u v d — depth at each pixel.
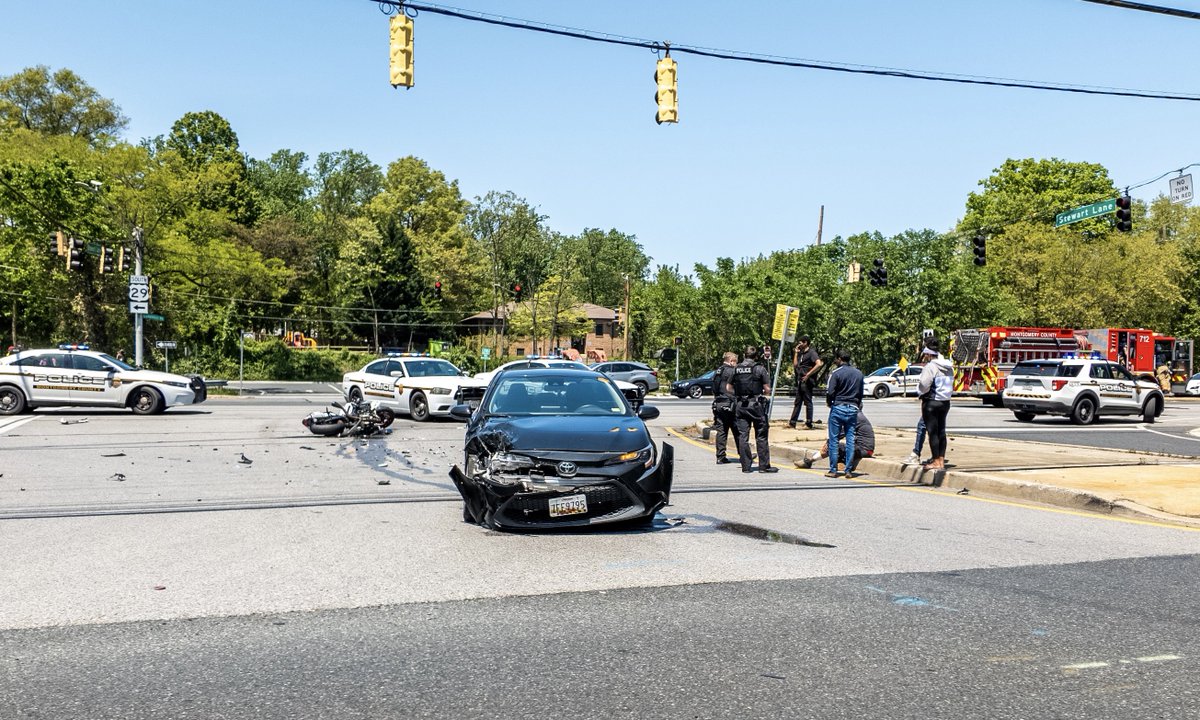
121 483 11.23
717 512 9.10
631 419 8.67
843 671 4.28
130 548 7.19
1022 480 10.80
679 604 5.48
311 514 8.87
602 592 5.76
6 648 4.61
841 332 50.69
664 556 6.88
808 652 4.56
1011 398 25.36
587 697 3.94
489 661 4.42
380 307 76.44
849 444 12.51
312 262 77.81
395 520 8.51
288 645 4.67
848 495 10.58
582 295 103.19
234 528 8.09
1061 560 6.84
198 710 3.79
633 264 111.12
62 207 45.00
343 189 88.56
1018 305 53.25
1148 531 8.20
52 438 17.36
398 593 5.73
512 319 76.81
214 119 74.88
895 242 53.44
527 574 6.26
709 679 4.16
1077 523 8.65
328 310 77.94
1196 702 3.91
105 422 21.33
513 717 3.71
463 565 6.54
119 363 24.12
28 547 7.24
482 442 7.97
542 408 8.92
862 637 4.82
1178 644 4.73
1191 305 58.91
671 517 8.76
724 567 6.50
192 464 13.30
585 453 7.67
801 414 26.53
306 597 5.63
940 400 12.16
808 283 52.19
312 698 3.92
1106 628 5.01
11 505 9.48
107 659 4.44
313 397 35.66
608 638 4.79
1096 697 3.96
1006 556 6.98
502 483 7.58
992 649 4.63
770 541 7.52
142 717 3.71
